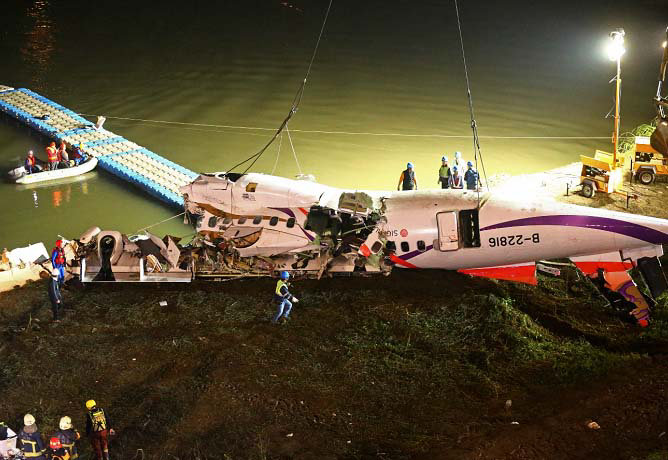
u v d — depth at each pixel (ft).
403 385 53.88
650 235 60.95
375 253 64.59
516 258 63.93
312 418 50.85
